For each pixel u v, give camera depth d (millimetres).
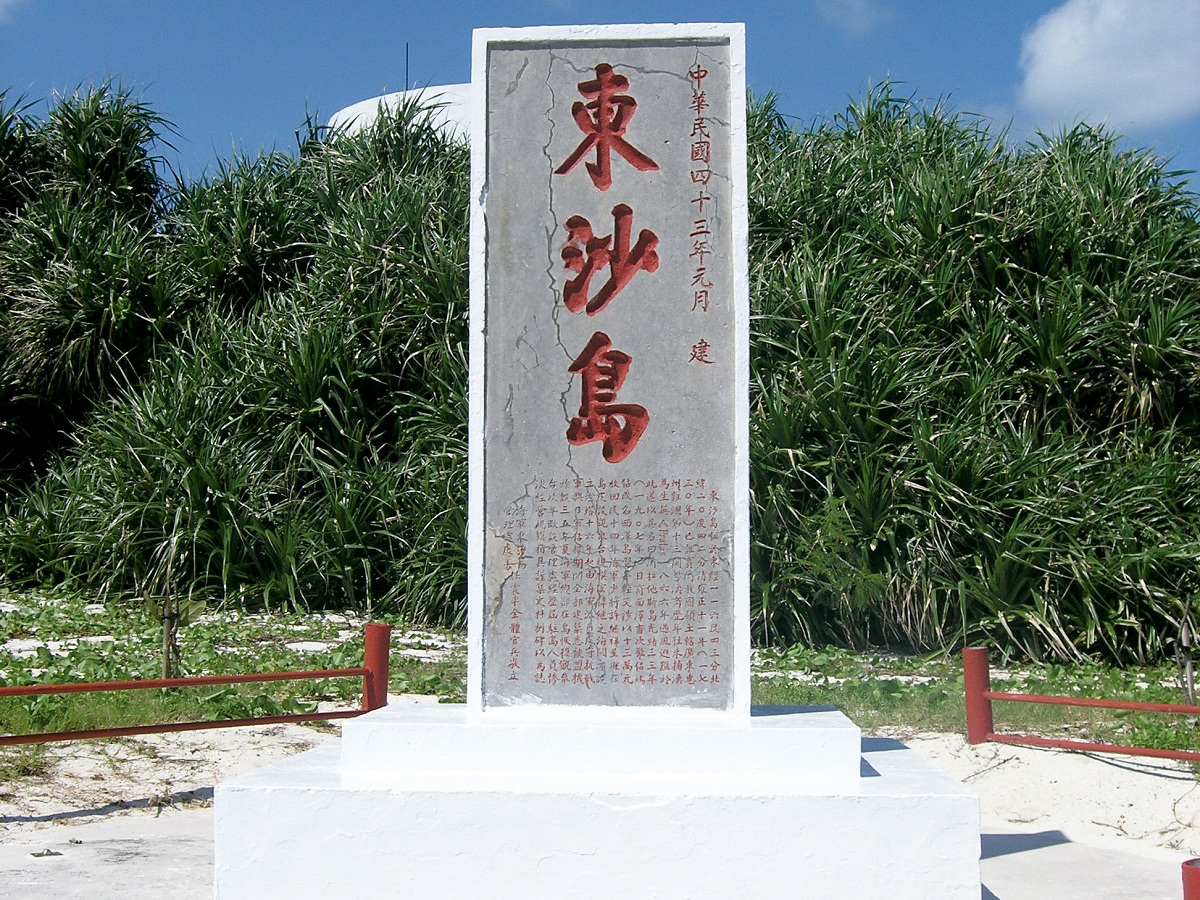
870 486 9148
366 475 10617
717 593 4277
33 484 12227
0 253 12844
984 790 5656
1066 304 10258
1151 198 11492
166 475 10547
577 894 3842
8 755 5672
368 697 5926
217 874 3904
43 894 4082
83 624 9102
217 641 8609
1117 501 9219
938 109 13055
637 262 4371
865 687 7395
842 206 11750
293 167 13461
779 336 10422
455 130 14266
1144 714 6750
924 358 10250
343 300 11414
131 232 13188
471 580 4324
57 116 13961
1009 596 8984
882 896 3801
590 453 4332
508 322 4379
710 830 3830
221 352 11531
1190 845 4984
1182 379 10234
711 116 4391
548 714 4238
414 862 3875
